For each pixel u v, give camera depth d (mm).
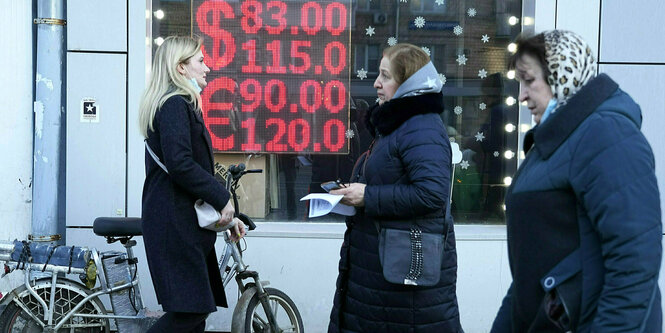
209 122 5070
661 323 2018
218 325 4973
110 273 4242
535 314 2129
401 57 3092
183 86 3473
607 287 1920
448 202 3141
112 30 4875
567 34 2061
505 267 4934
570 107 2023
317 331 4949
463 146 5113
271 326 4316
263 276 4930
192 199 3488
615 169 1911
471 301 4945
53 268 4207
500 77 5082
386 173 3090
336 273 4934
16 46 4906
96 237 4934
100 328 4320
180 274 3455
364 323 3158
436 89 3115
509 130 5094
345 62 5051
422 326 3109
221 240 4902
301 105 5070
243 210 5125
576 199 2027
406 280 3027
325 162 5098
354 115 5066
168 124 3369
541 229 2078
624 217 1884
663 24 4898
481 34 5062
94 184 4914
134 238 4934
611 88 2037
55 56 4918
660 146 4957
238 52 5039
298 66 5051
